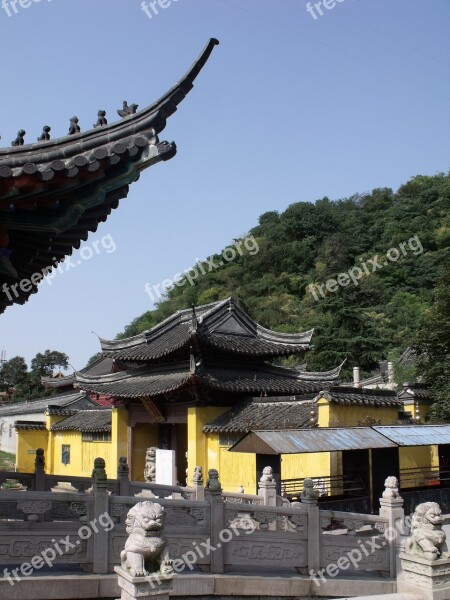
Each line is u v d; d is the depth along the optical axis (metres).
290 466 24.88
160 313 91.50
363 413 25.92
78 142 8.45
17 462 44.22
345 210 113.88
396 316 77.38
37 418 55.97
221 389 28.69
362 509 20.44
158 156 8.51
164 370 33.03
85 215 9.91
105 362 59.06
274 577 12.28
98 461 11.63
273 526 17.50
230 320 33.09
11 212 8.75
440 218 102.88
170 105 8.55
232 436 27.69
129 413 34.62
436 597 11.83
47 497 11.20
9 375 91.88
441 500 22.53
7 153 8.37
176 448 33.88
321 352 62.72
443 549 12.30
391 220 104.88
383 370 61.69
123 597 9.96
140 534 9.89
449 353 33.22
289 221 106.12
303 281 91.69
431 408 32.44
